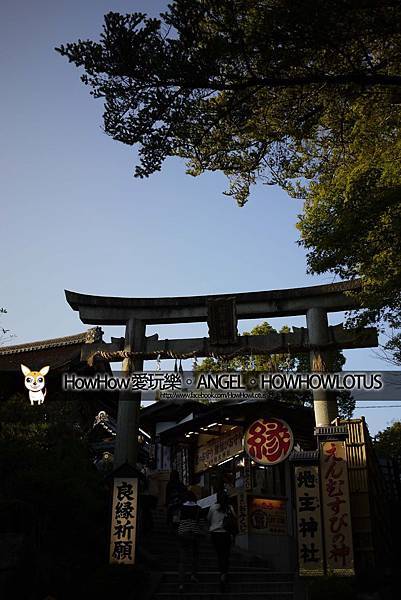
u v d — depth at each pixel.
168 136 8.72
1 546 9.16
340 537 10.98
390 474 18.47
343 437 11.81
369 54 9.27
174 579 11.04
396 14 8.12
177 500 14.99
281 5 8.20
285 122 9.88
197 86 8.38
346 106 10.58
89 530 11.38
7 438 11.38
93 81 8.40
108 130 8.59
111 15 8.05
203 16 8.09
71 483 10.75
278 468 18.11
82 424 20.11
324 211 11.04
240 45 8.23
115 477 11.72
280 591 10.62
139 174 8.86
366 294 11.05
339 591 9.19
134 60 8.07
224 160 10.10
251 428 14.09
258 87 8.77
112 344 19.02
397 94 9.57
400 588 10.13
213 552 13.70
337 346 17.36
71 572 9.86
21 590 8.92
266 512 15.75
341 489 11.38
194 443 22.20
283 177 11.78
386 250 10.43
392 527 14.62
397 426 27.34
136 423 17.86
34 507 10.36
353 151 11.67
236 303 18.44
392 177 10.03
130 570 10.09
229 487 18.89
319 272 11.12
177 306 18.95
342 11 7.99
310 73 8.84
